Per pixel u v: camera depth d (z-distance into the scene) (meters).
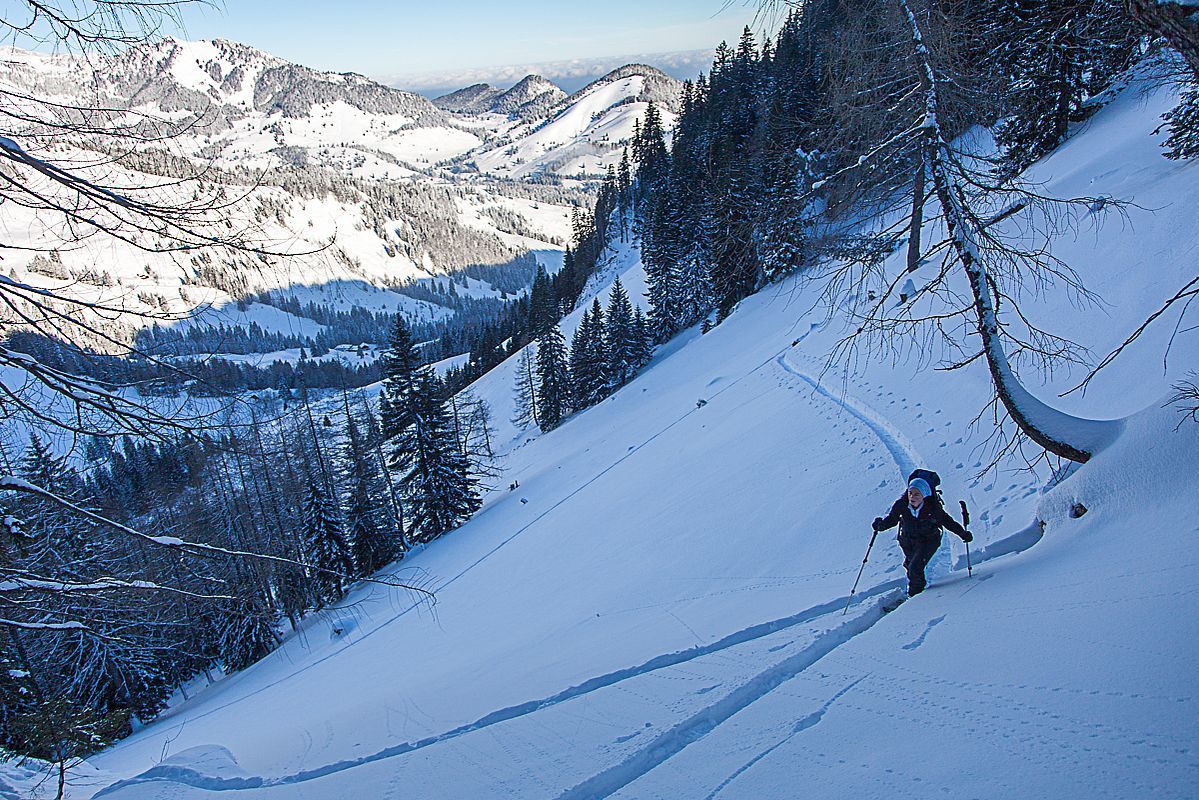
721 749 3.98
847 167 5.52
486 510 29.00
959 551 6.69
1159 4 3.42
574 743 4.61
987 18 5.71
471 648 10.66
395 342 28.45
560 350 47.84
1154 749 2.73
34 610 3.80
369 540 26.41
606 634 8.02
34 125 2.56
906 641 4.77
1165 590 3.82
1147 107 15.45
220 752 6.03
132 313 2.83
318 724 7.42
